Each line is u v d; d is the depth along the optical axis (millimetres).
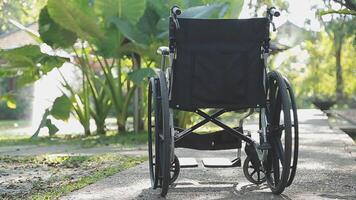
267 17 4441
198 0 11117
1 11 32844
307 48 32844
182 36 4402
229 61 4449
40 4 24047
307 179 5188
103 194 4613
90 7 11375
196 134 4891
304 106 30766
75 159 7219
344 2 9469
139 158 7113
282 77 4371
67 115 11961
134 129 12742
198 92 4465
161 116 4527
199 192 4668
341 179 5199
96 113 13047
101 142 10266
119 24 10719
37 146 9734
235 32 4438
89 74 12805
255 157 4840
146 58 12133
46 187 5148
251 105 4527
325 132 10898
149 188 4855
